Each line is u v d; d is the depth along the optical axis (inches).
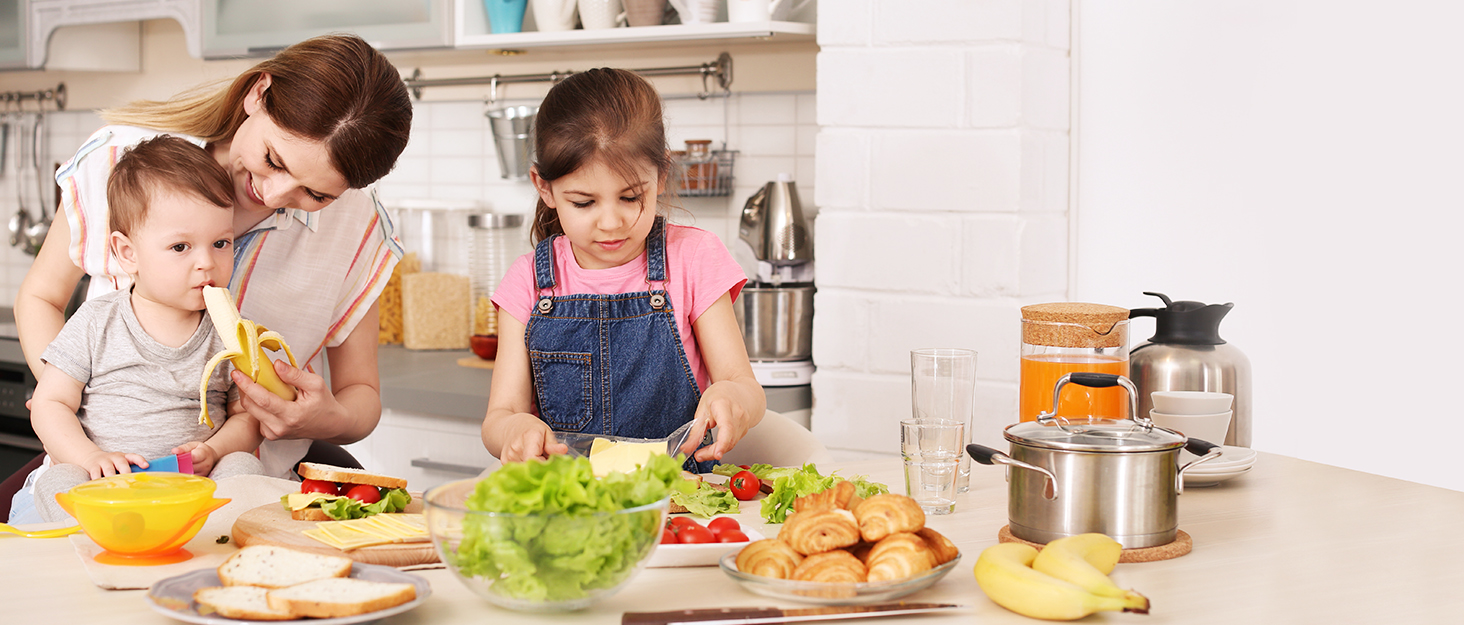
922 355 46.4
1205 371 53.9
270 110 50.8
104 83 130.2
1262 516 43.0
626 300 61.5
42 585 34.6
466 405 86.4
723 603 32.7
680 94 100.9
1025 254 73.8
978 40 72.6
